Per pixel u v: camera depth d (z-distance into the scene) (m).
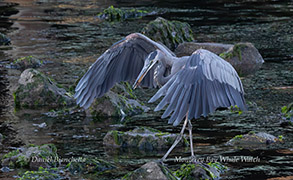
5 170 10.30
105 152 11.17
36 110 14.38
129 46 9.68
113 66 9.79
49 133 12.42
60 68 18.27
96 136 12.20
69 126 12.98
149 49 9.73
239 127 12.57
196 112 7.75
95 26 25.14
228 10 28.47
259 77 17.17
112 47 9.59
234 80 8.29
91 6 30.45
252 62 19.00
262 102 14.52
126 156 10.92
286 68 18.11
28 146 11.27
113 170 10.16
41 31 24.25
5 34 23.69
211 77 7.97
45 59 19.50
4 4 31.08
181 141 11.45
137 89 16.36
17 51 20.72
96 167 10.22
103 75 9.74
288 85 16.12
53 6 30.55
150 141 11.44
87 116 13.88
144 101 15.09
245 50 19.19
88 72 9.64
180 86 7.86
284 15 26.80
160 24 22.11
